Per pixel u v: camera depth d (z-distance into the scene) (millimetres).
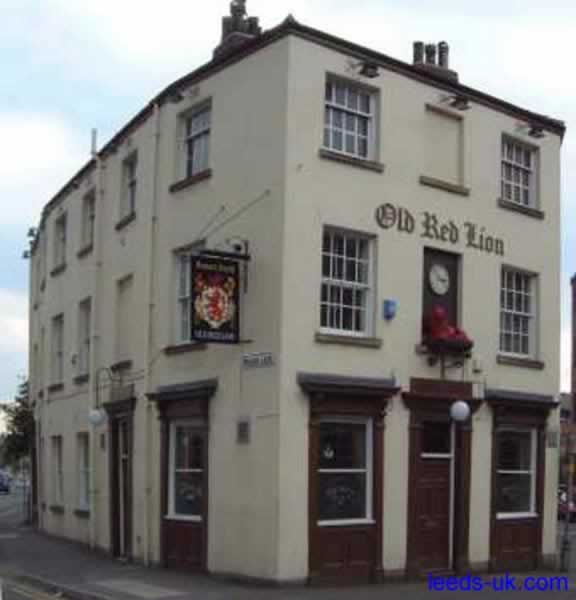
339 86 17312
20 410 31688
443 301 18531
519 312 20266
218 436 16953
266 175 16500
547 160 21016
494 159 19719
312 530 15867
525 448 20047
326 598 14367
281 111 16312
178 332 18828
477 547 18469
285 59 16375
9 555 21078
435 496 17875
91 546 22016
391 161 17719
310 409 16016
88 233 24547
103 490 21672
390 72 17875
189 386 17766
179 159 19156
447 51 20297
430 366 17953
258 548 15820
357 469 16766
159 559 18484
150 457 19047
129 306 21016
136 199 20672
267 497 15734
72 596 15336
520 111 20297
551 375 20531
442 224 18500
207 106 18516
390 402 17203
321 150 16609
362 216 17141
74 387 24484
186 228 18516
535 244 20469
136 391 19859
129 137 21250
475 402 18609
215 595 14656
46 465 27016
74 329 24734
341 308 16984
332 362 16406
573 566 20641
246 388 16406
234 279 16406
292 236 16078
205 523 17094
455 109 18984
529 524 19703
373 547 16641
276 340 15875
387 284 17422
